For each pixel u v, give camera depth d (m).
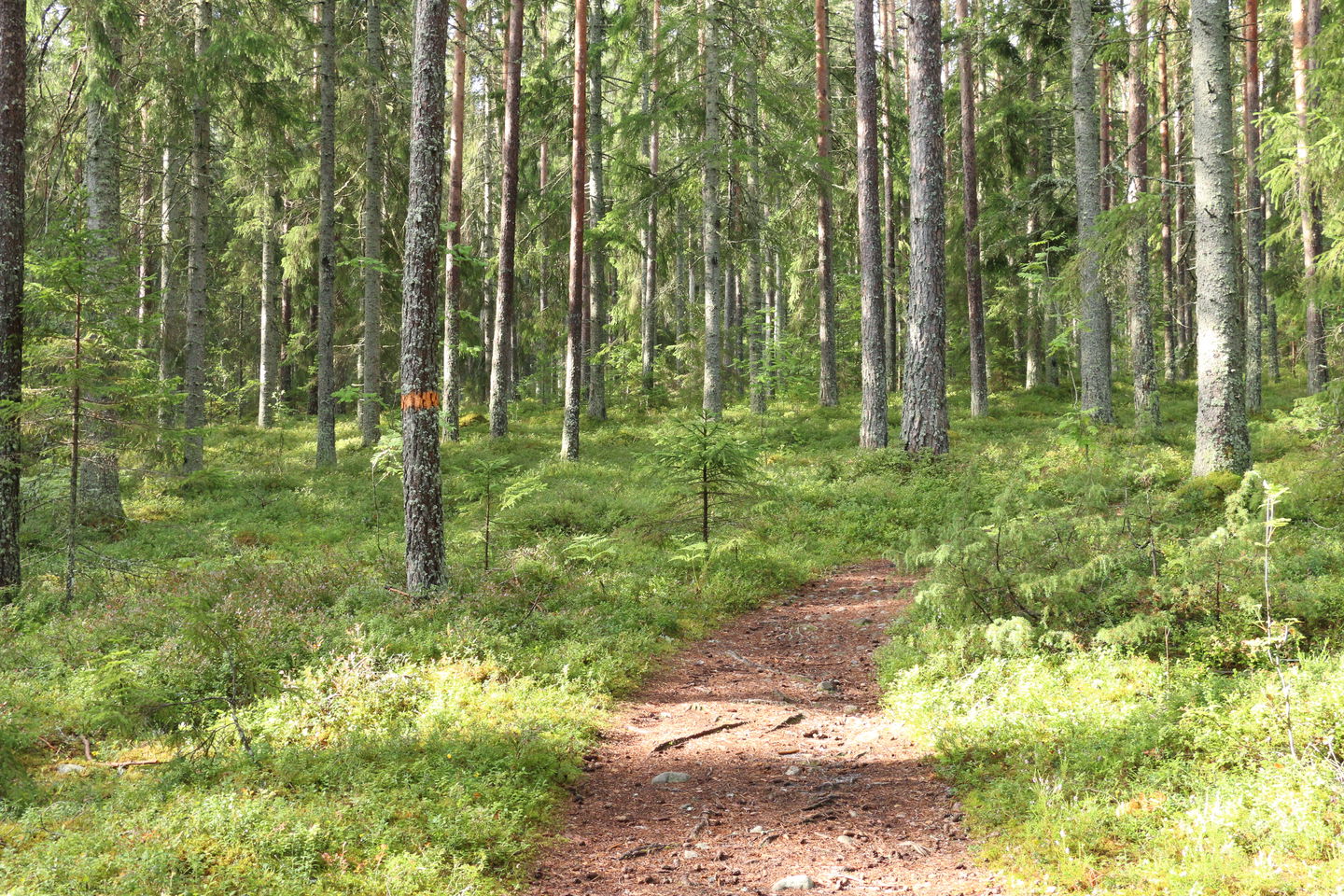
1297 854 4.13
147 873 4.30
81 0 15.12
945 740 6.34
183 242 20.30
